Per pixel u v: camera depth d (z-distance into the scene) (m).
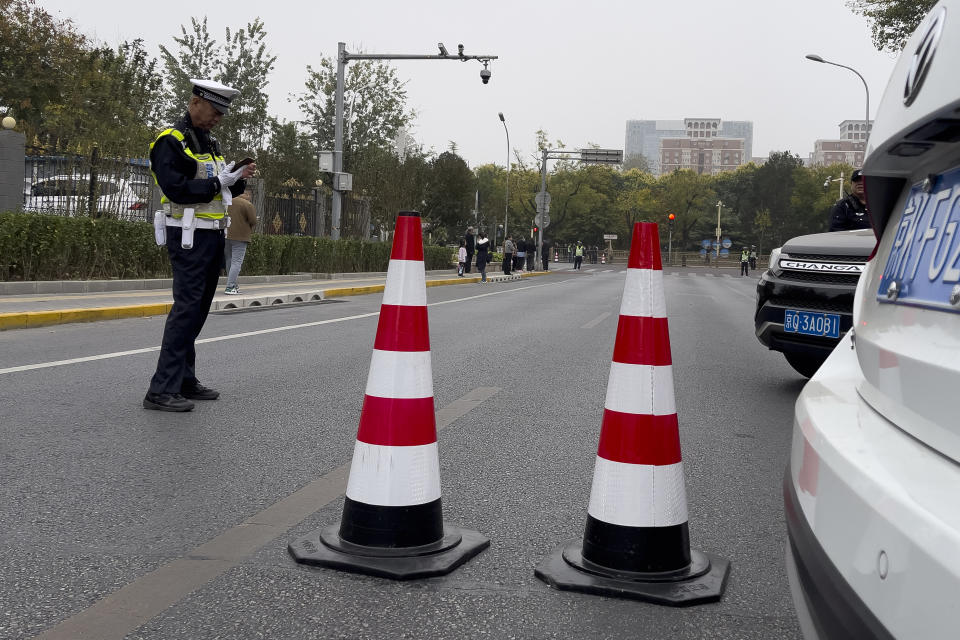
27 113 28.05
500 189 92.81
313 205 27.03
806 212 104.69
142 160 16.78
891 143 1.60
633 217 109.88
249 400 5.93
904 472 1.30
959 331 1.29
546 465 4.46
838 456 1.50
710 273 71.12
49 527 3.28
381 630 2.48
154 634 2.41
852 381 1.90
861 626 1.28
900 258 1.69
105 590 2.71
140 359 7.52
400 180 33.69
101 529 3.28
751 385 7.45
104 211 15.86
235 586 2.77
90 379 6.47
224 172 5.45
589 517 2.96
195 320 5.53
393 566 2.90
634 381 2.89
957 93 1.32
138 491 3.77
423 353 3.09
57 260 13.43
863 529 1.32
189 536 3.23
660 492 2.87
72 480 3.90
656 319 2.91
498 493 3.93
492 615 2.60
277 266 20.52
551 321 13.26
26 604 2.59
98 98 16.67
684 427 5.61
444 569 2.90
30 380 6.34
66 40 28.17
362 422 3.09
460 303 17.09
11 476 3.93
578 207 96.69
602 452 2.94
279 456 4.45
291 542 3.13
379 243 28.72
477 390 6.73
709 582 2.85
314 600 2.68
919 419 1.38
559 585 2.80
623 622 2.57
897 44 25.30
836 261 6.18
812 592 1.51
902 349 1.49
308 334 10.02
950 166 1.54
